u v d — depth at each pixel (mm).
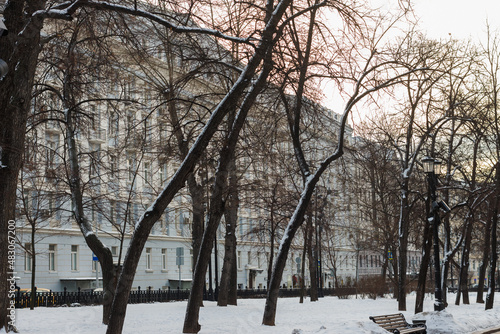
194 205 25734
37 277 45938
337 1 17031
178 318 21859
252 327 18734
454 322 20188
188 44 17672
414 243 44375
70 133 19609
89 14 15773
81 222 19125
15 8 13086
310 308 30547
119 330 12797
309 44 19609
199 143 13344
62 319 20062
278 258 19875
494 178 35656
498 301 42844
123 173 34062
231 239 30125
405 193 31266
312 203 38344
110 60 18266
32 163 20234
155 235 58156
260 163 28906
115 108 20203
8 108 13391
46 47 18547
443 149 36906
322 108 21297
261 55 14266
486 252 40500
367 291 46031
